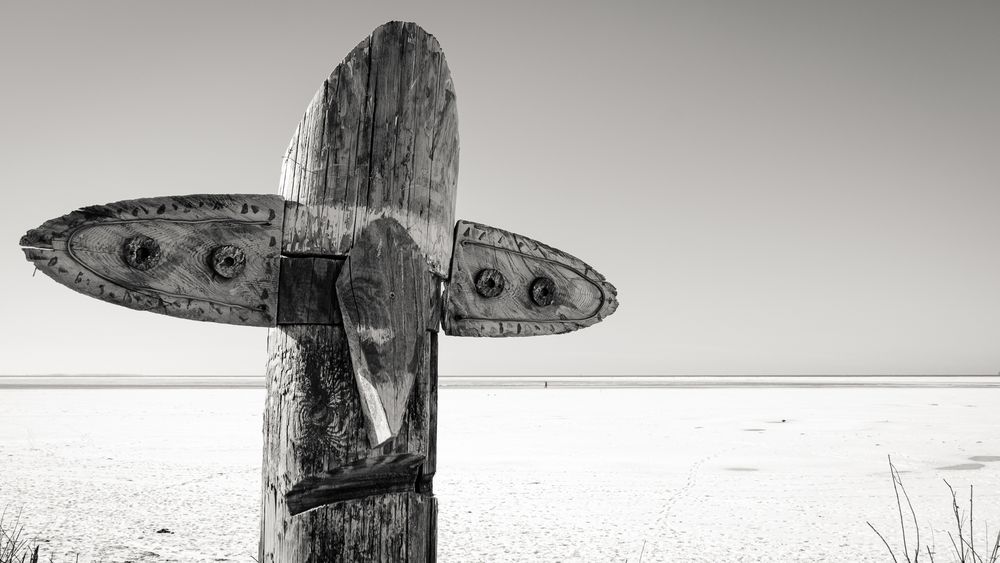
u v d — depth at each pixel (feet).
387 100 6.33
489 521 27.20
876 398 121.39
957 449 48.03
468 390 172.86
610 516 28.19
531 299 7.64
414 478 6.39
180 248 5.83
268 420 6.17
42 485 32.96
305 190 6.19
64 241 5.41
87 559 20.44
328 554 5.78
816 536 25.16
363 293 6.05
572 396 136.15
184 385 215.92
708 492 33.40
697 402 111.34
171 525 25.36
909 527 26.27
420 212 6.47
